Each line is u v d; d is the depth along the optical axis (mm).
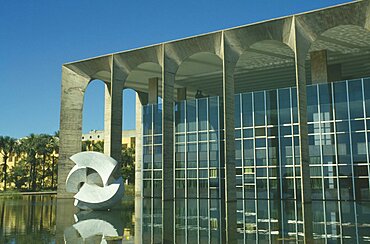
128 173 65000
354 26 25984
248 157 30031
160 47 31469
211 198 31391
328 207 21375
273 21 26422
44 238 11273
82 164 22781
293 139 28281
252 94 30328
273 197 28688
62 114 35906
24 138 73625
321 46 29797
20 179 69875
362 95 26344
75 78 36531
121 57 33656
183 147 33344
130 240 10852
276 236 11297
